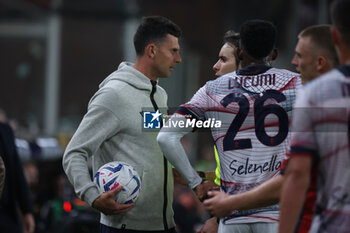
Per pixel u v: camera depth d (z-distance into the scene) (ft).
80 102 173.37
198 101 45.37
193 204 115.14
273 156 43.32
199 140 173.68
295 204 33.50
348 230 32.89
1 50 176.65
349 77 33.32
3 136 66.39
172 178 50.80
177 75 198.49
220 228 44.78
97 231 79.30
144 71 51.03
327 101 33.14
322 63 39.37
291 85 43.83
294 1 169.58
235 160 43.88
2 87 175.94
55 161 87.61
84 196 47.21
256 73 44.62
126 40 171.22
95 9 170.91
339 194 33.12
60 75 174.09
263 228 43.16
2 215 65.21
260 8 217.36
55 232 82.33
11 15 176.45
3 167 47.65
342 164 32.96
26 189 68.49
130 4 171.63
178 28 51.57
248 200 37.42
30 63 175.94
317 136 33.40
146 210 49.19
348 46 33.71
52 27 174.40
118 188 46.52
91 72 173.68
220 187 44.93
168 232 50.57
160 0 197.98
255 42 45.06
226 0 215.72
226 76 45.37
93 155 50.62
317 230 33.96
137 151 49.06
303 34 40.09
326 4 127.95
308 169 33.40
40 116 172.96
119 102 48.80
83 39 173.58
